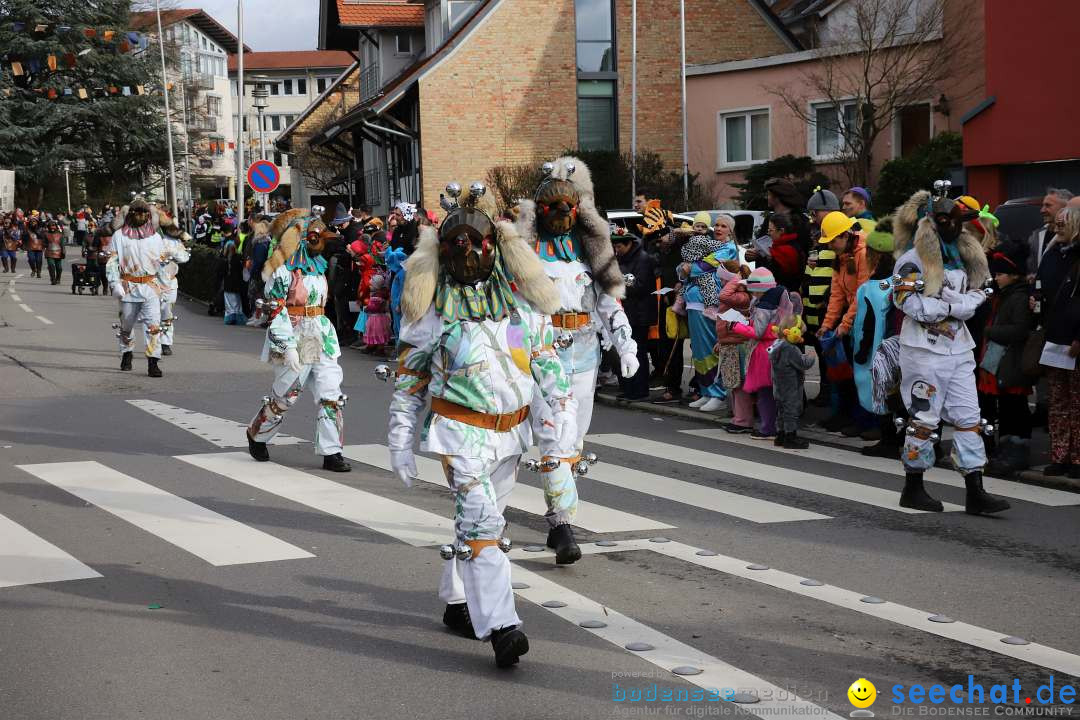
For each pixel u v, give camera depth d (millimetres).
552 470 6469
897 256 8023
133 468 9289
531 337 5195
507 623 4945
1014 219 14102
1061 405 8805
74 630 5453
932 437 7863
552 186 6957
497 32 33938
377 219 18312
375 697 4660
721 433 11102
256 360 16875
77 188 70750
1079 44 17969
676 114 35062
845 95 27281
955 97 25812
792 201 11758
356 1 41844
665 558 6703
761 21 35375
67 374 15344
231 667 4988
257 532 7258
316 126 55250
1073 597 5949
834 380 10820
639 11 34656
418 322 5039
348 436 10812
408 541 7070
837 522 7578
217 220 29016
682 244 13023
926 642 5277
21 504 8023
